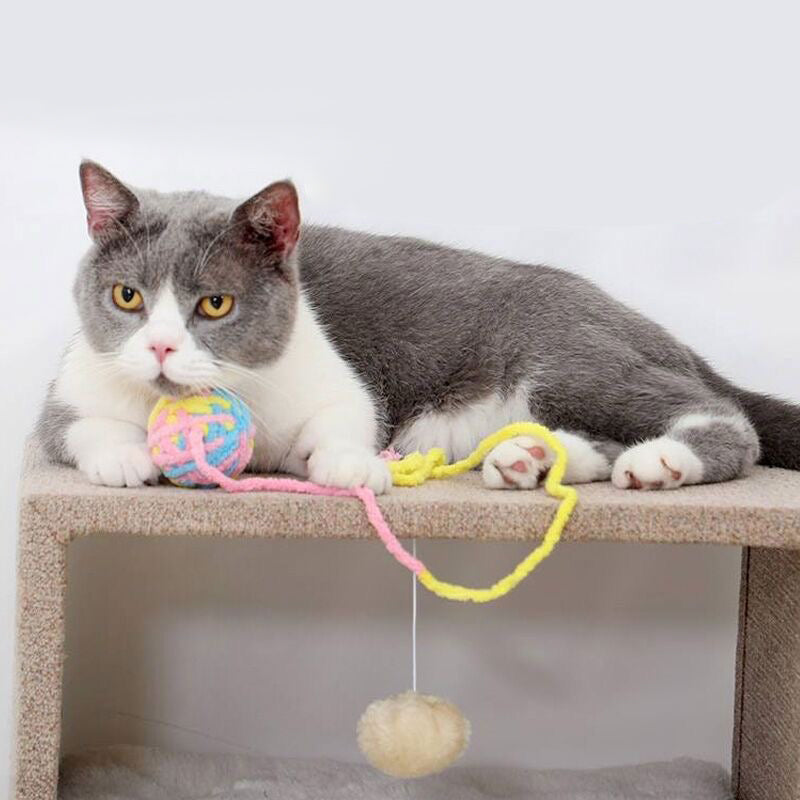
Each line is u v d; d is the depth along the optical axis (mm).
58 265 2010
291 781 1800
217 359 1428
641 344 1724
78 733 2066
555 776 1877
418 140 2035
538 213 2055
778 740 1549
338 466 1340
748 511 1308
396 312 1772
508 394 1712
